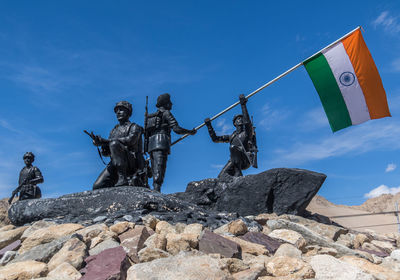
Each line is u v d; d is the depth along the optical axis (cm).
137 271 423
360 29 1068
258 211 877
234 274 449
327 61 1098
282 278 443
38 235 580
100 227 573
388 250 724
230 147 1120
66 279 419
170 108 1051
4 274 440
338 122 1092
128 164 917
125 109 952
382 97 1049
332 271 466
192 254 482
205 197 944
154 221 639
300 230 661
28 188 1470
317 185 865
